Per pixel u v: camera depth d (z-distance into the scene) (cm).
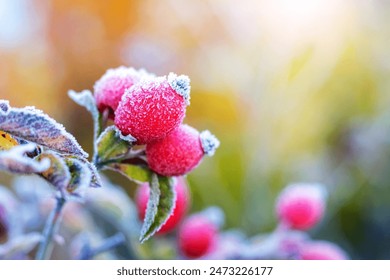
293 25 52
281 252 31
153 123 20
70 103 60
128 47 65
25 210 32
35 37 64
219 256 31
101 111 22
